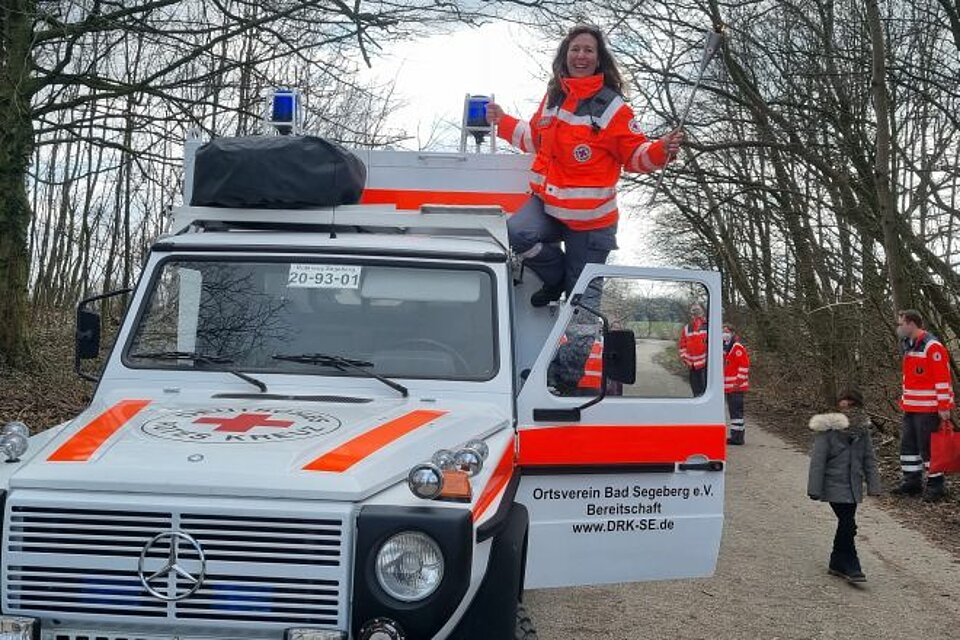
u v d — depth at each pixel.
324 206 5.56
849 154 15.13
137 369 5.02
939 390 11.26
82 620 3.65
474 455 3.92
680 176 17.91
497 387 4.93
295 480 3.69
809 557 8.84
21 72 14.48
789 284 20.84
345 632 3.62
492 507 4.05
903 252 13.36
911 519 10.59
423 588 3.60
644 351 5.15
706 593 7.67
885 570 8.48
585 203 5.88
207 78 14.52
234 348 5.09
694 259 34.22
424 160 6.34
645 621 6.95
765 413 21.81
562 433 4.95
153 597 3.62
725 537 9.55
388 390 4.91
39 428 12.83
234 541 3.63
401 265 5.20
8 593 3.66
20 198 16.00
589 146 5.87
